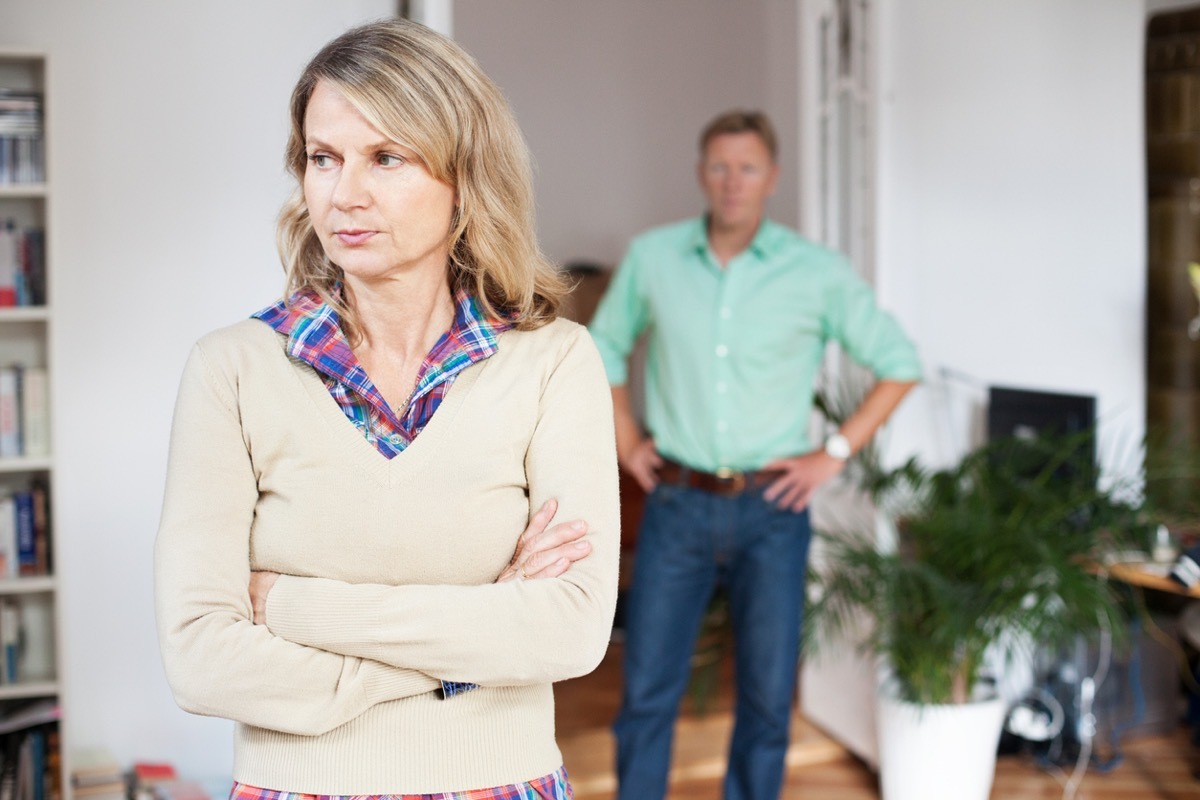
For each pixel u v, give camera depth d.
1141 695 4.24
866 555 3.50
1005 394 4.05
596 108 7.10
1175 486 3.79
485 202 1.34
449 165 1.30
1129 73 4.15
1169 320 4.23
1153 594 4.32
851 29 4.06
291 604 1.27
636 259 3.44
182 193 3.49
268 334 1.35
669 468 3.32
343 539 1.29
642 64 7.14
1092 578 3.40
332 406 1.32
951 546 3.46
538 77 7.01
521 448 1.37
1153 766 4.03
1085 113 4.16
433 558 1.31
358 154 1.26
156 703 3.56
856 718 4.08
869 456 3.75
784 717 3.27
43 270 3.39
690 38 7.16
